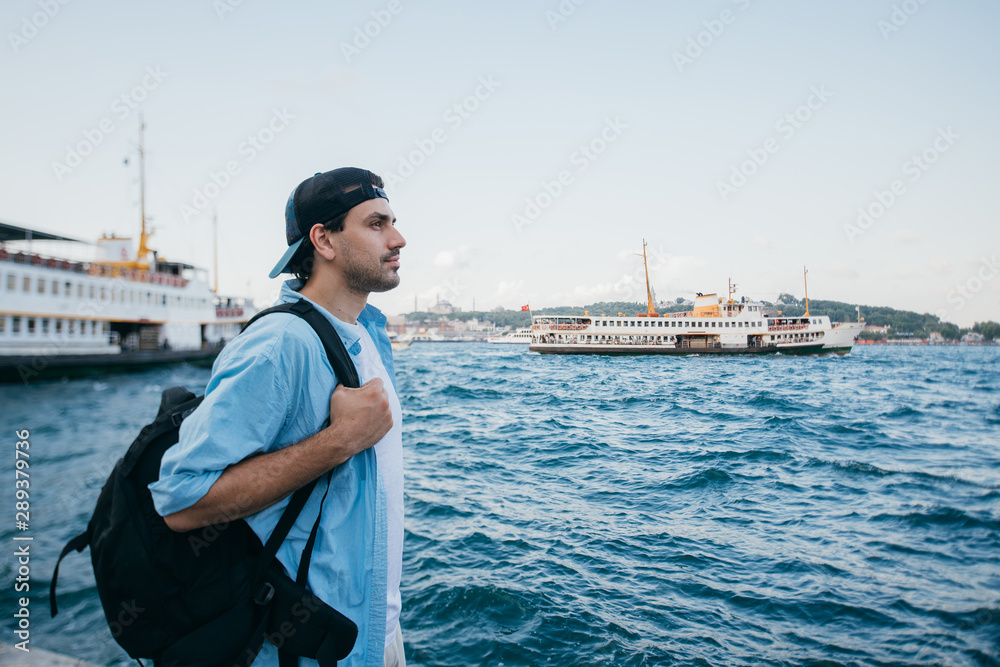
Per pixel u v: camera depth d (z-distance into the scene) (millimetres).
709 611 5168
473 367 53125
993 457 12219
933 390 31266
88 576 5906
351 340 1431
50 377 30906
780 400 24281
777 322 69375
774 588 5594
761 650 4508
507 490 9539
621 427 17016
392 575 1535
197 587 1146
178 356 40469
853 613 5047
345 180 1419
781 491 9266
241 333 1281
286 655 1243
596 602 5371
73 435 16719
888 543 6781
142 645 1159
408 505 8656
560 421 18406
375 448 1511
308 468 1150
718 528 7422
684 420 18594
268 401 1160
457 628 5008
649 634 4781
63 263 32094
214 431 1080
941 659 4297
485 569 6176
